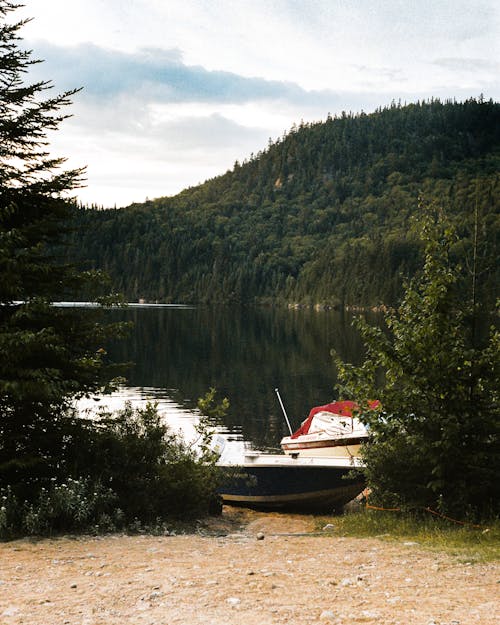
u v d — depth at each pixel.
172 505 10.61
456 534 8.59
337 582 5.92
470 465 9.71
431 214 10.73
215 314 136.62
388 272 160.88
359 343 63.88
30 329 9.41
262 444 21.88
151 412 11.45
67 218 10.23
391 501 10.41
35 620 4.84
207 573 6.35
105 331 10.09
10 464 8.90
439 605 5.04
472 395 10.22
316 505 13.66
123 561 7.01
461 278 10.54
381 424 10.48
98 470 9.79
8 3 9.39
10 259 8.83
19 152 9.78
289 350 56.19
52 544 7.94
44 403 9.68
